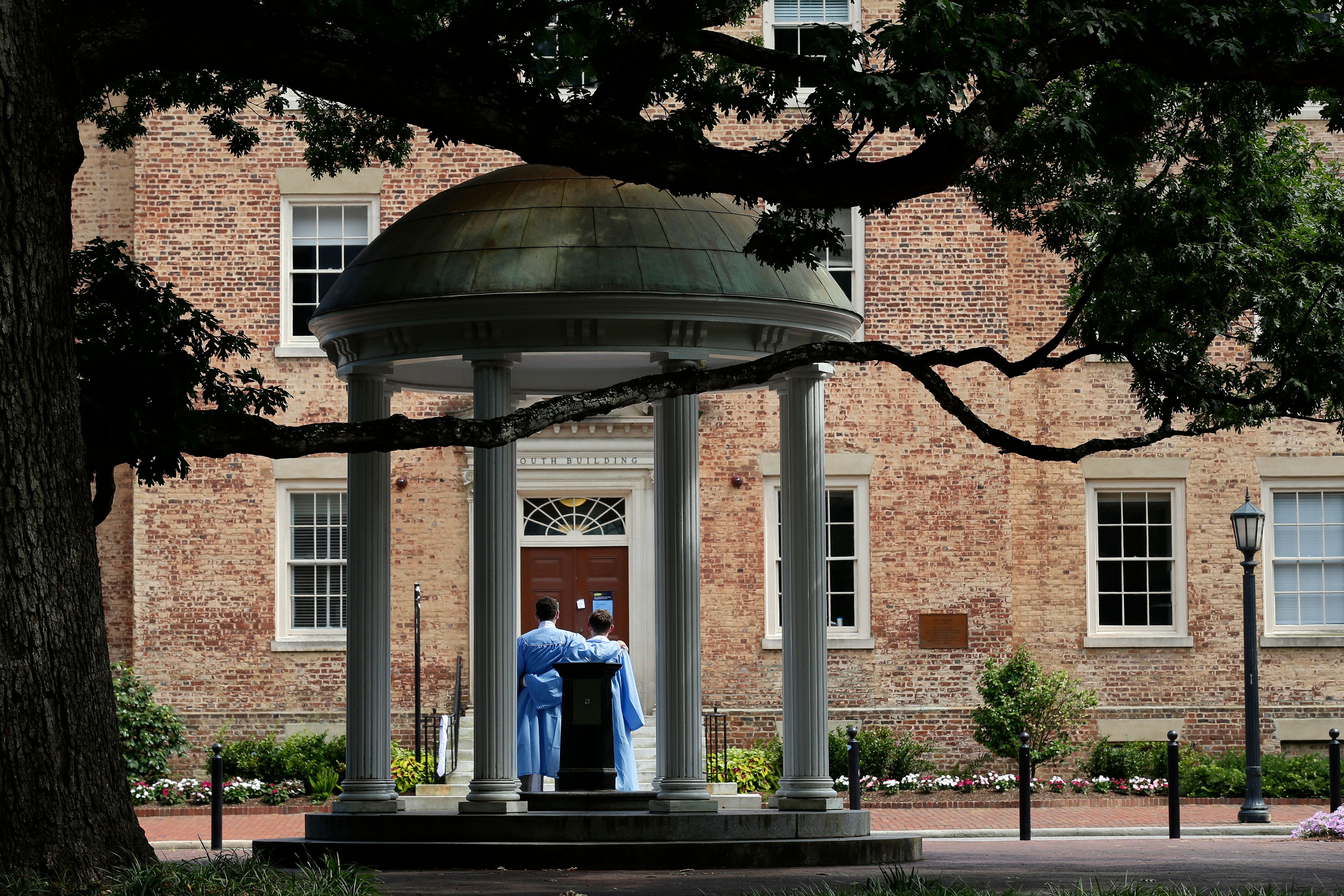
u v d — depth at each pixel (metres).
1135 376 15.58
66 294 10.09
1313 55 12.05
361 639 15.79
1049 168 16.12
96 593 10.13
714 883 11.91
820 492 15.75
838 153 11.55
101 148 27.92
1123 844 18.02
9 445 9.73
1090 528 27.97
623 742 17.20
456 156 27.61
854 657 27.19
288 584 27.16
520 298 14.83
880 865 12.70
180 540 27.02
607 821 14.33
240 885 9.54
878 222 27.66
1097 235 16.84
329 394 27.34
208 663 26.88
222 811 23.02
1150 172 26.39
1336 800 20.73
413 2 12.71
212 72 16.69
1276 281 15.81
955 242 27.67
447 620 27.06
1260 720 25.59
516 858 13.92
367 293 15.45
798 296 15.44
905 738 26.84
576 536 27.48
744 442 27.45
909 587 27.30
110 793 9.95
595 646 17.17
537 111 10.98
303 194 27.53
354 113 17.88
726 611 27.19
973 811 24.12
